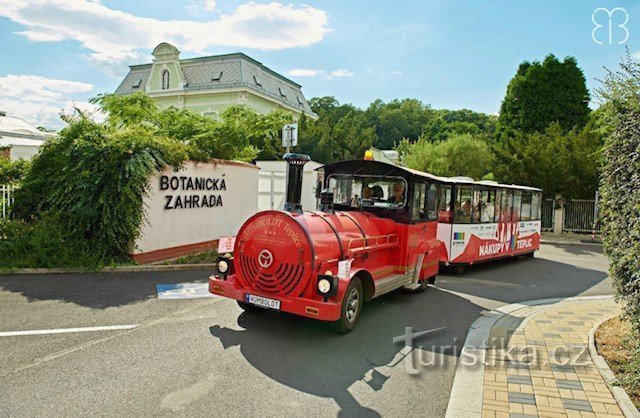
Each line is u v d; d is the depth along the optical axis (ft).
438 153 99.66
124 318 20.36
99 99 47.57
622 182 17.69
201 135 47.91
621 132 17.90
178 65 116.37
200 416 12.32
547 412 12.92
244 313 21.84
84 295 23.80
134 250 31.24
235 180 42.47
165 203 33.96
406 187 25.52
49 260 28.43
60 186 31.48
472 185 38.42
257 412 12.74
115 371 14.83
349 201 27.55
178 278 28.58
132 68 128.06
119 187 30.35
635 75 18.84
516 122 92.22
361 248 21.36
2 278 26.53
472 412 12.98
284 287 18.86
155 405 12.77
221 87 111.45
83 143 31.09
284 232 18.90
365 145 113.60
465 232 37.83
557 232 73.77
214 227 39.78
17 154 64.03
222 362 16.01
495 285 33.50
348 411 13.11
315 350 17.69
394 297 27.58
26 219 33.30
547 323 22.04
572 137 73.00
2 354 15.88
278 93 126.82
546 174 71.72
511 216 45.01
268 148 85.40
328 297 17.98
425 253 27.45
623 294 17.39
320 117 139.33
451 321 22.79
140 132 35.06
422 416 13.03
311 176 67.21
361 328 20.76
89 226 30.48
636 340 15.74
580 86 88.28
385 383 15.11
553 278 37.50
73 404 12.60
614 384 14.42
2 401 12.64
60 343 17.10
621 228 17.63
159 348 16.99
